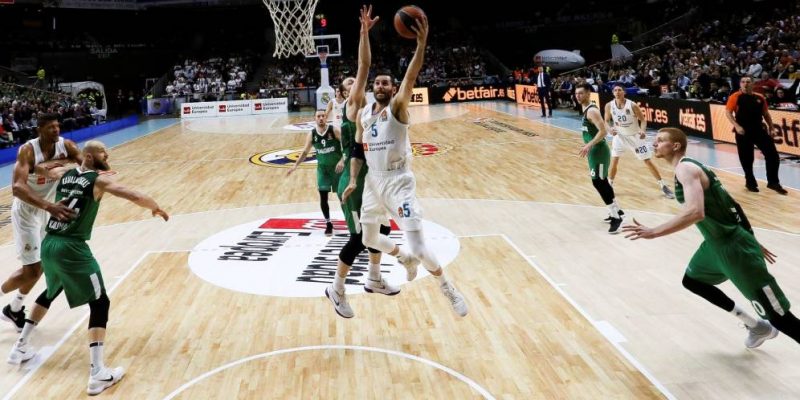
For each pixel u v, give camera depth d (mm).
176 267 6133
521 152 12883
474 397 3521
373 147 3963
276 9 20453
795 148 10469
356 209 4273
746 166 8367
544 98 20734
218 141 17031
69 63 32438
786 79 15641
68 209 3771
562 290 5180
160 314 4941
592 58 32844
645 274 5461
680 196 3664
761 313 3547
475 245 6578
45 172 4480
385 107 3900
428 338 4348
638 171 10352
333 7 35125
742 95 8219
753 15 22344
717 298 3914
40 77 26078
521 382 3680
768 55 17391
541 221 7453
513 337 4316
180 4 31297
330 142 6867
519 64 34906
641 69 21906
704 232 3586
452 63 31594
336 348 4230
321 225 7609
